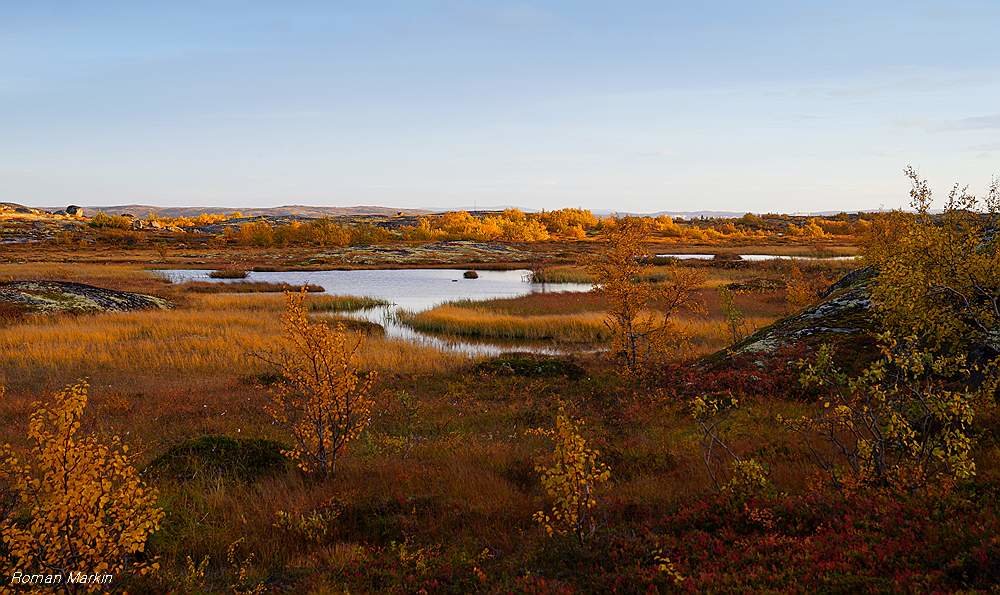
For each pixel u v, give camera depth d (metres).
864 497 6.67
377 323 34.66
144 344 23.66
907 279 9.70
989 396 8.02
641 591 5.51
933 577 4.87
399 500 8.34
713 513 7.11
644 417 13.28
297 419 13.73
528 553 6.55
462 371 19.31
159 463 9.98
